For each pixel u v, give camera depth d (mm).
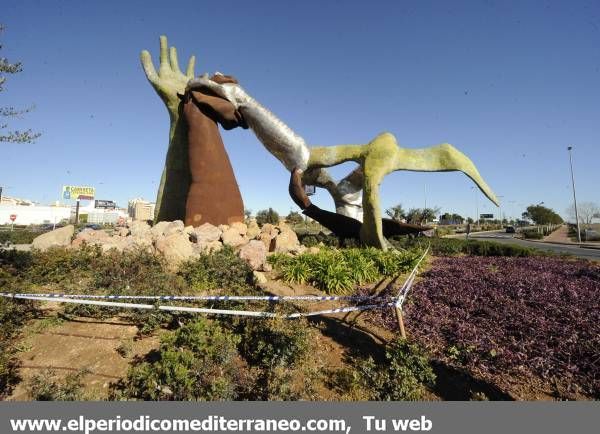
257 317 4977
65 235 10961
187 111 12773
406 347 4707
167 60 15086
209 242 9430
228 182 12727
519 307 6730
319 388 4250
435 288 8047
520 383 4488
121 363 4570
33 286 6512
